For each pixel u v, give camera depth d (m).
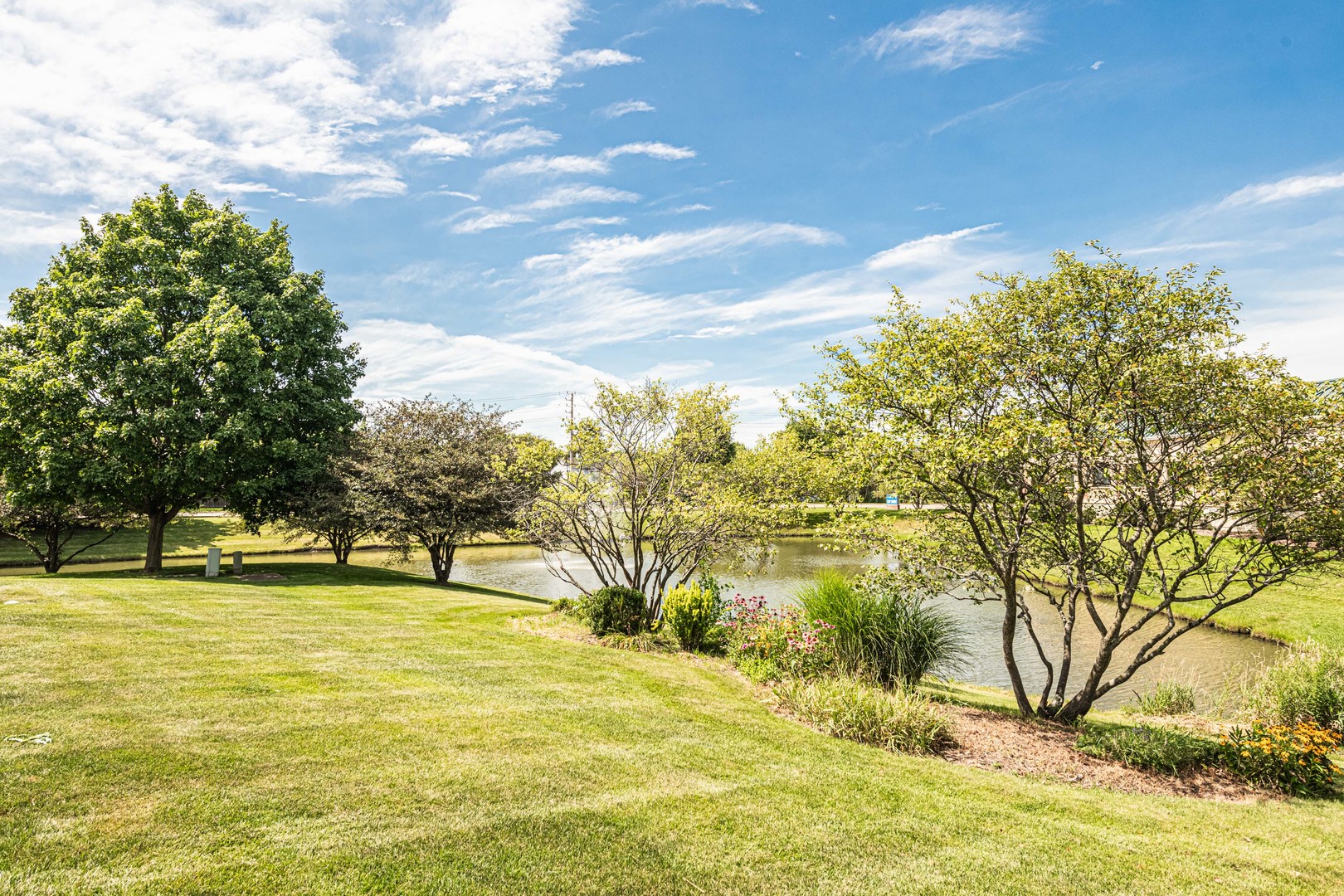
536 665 9.77
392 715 6.95
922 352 8.95
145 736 5.84
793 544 38.62
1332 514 7.30
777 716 8.35
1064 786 6.81
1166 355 7.82
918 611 10.88
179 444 19.92
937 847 5.09
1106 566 8.90
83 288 19.48
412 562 32.53
